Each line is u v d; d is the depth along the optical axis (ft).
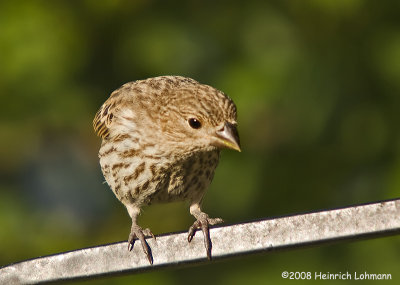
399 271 37.17
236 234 19.75
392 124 39.14
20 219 40.09
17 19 38.04
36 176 42.68
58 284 20.77
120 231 40.81
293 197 39.45
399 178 37.70
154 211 40.73
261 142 39.04
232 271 37.99
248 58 38.63
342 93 38.83
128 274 20.70
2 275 20.85
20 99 38.42
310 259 37.68
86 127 40.60
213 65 39.14
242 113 37.24
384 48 38.86
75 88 38.99
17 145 41.70
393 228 18.20
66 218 41.86
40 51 37.73
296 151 39.29
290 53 38.60
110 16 39.06
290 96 37.96
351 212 18.56
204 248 20.03
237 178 39.01
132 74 39.19
